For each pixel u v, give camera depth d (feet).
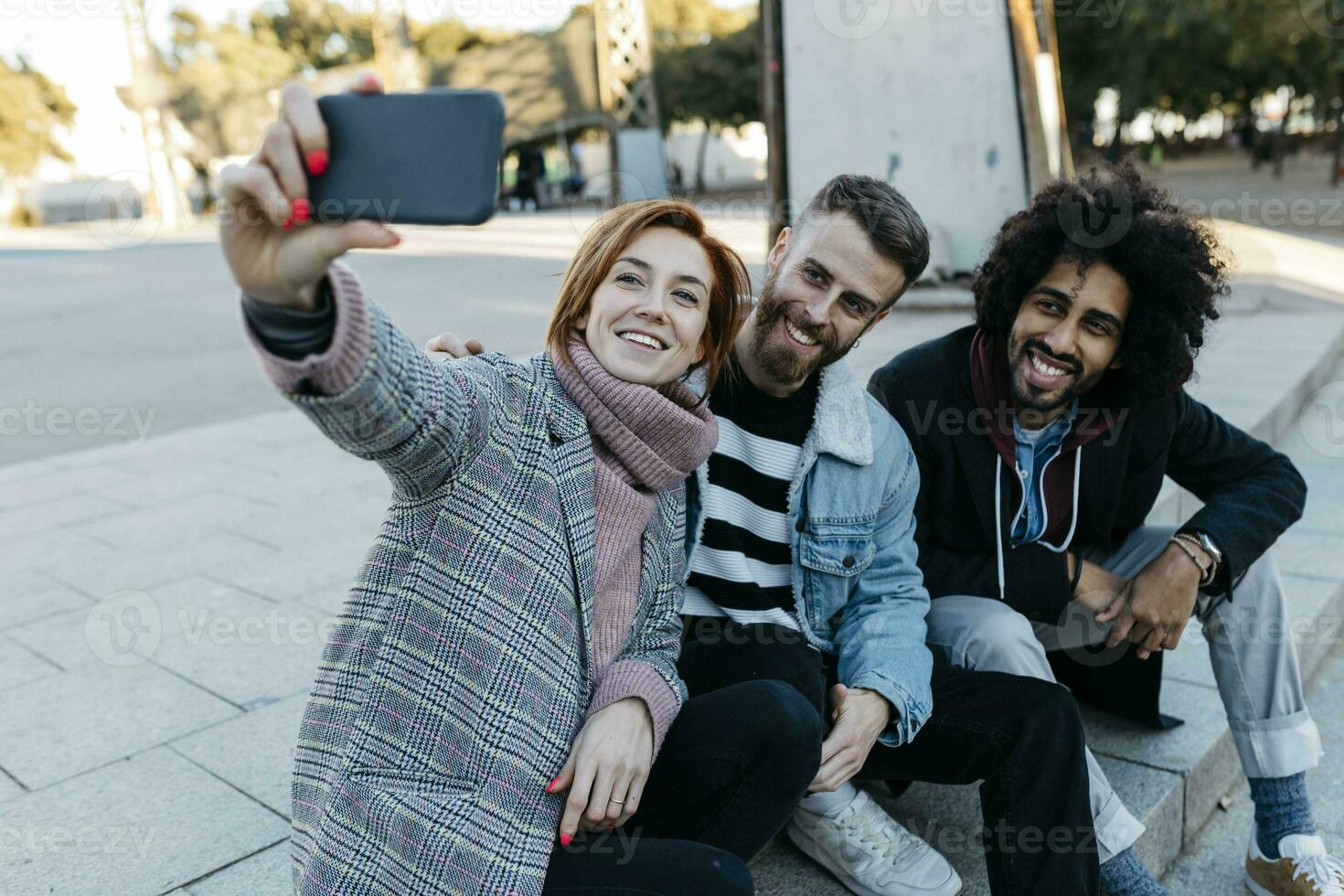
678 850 4.56
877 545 6.26
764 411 6.13
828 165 25.57
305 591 11.21
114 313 35.96
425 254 45.44
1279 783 6.81
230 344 29.53
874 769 6.21
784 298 5.78
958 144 24.80
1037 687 5.80
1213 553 6.64
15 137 76.54
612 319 4.83
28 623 10.57
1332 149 74.79
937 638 6.57
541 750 4.48
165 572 11.91
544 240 49.39
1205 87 75.87
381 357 3.90
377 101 3.56
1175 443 7.13
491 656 4.43
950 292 24.79
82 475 16.66
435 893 4.27
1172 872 7.40
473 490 4.51
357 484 15.38
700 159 94.43
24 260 53.62
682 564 5.40
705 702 5.10
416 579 4.48
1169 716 8.13
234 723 8.42
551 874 4.46
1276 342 19.67
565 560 4.62
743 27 99.14
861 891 6.34
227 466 16.71
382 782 4.40
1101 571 7.04
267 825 7.06
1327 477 14.37
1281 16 60.90
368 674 4.50
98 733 8.29
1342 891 6.49
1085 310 6.29
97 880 6.46
